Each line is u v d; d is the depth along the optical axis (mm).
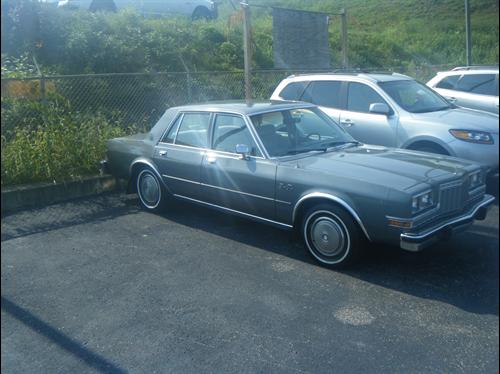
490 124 7199
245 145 5520
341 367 3477
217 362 3570
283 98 8867
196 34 14930
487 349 3637
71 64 11641
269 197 5398
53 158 7863
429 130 7289
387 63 19906
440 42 23859
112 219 6824
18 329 4098
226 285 4770
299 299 4453
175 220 6719
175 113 6691
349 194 4750
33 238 6176
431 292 4520
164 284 4836
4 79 8078
